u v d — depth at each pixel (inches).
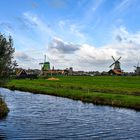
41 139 1070.4
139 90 2994.6
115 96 2417.6
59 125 1338.6
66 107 2028.8
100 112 1781.5
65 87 3715.6
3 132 1172.5
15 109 1866.4
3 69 1665.8
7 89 3841.0
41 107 2003.0
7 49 1684.3
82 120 1480.1
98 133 1182.3
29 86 3924.7
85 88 3388.3
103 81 5354.3
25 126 1296.8
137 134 1170.6
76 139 1079.6
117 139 1087.0
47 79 6284.5
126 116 1622.8
